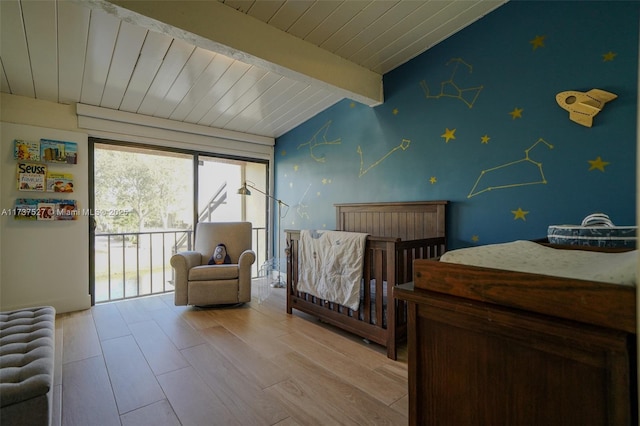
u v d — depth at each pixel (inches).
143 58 96.8
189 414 60.2
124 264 144.1
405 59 112.4
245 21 84.4
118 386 69.6
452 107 100.5
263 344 91.4
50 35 82.9
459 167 98.7
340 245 96.0
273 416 59.6
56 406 62.4
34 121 115.2
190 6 75.0
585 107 73.9
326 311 102.7
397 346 85.2
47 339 61.4
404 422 57.7
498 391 24.2
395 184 118.0
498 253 32.6
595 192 73.2
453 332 27.0
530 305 22.5
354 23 91.5
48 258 117.0
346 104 139.0
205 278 123.6
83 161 123.9
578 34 75.8
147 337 96.4
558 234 58.0
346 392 67.2
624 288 18.4
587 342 19.4
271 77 115.2
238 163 201.5
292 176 173.6
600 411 19.2
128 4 66.9
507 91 88.0
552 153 79.8
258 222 200.8
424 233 106.0
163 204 165.2
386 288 92.0
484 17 92.7
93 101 122.2
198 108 137.2
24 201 112.3
